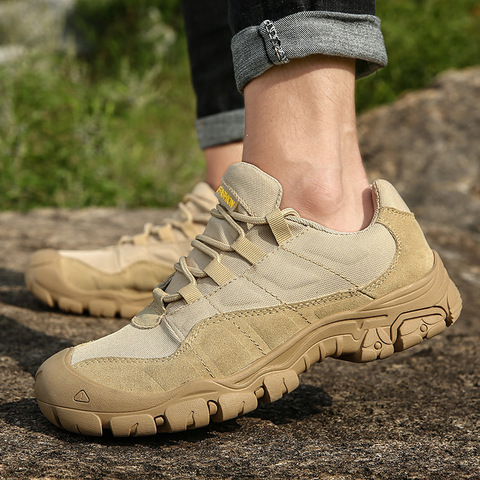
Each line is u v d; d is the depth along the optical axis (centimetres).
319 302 94
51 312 163
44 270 159
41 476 77
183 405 88
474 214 323
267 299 93
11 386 108
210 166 163
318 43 89
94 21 603
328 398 111
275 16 91
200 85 160
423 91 457
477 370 129
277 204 94
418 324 98
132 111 486
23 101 384
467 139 394
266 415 102
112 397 87
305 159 94
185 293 94
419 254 99
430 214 329
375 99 515
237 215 95
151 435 91
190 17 158
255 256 94
